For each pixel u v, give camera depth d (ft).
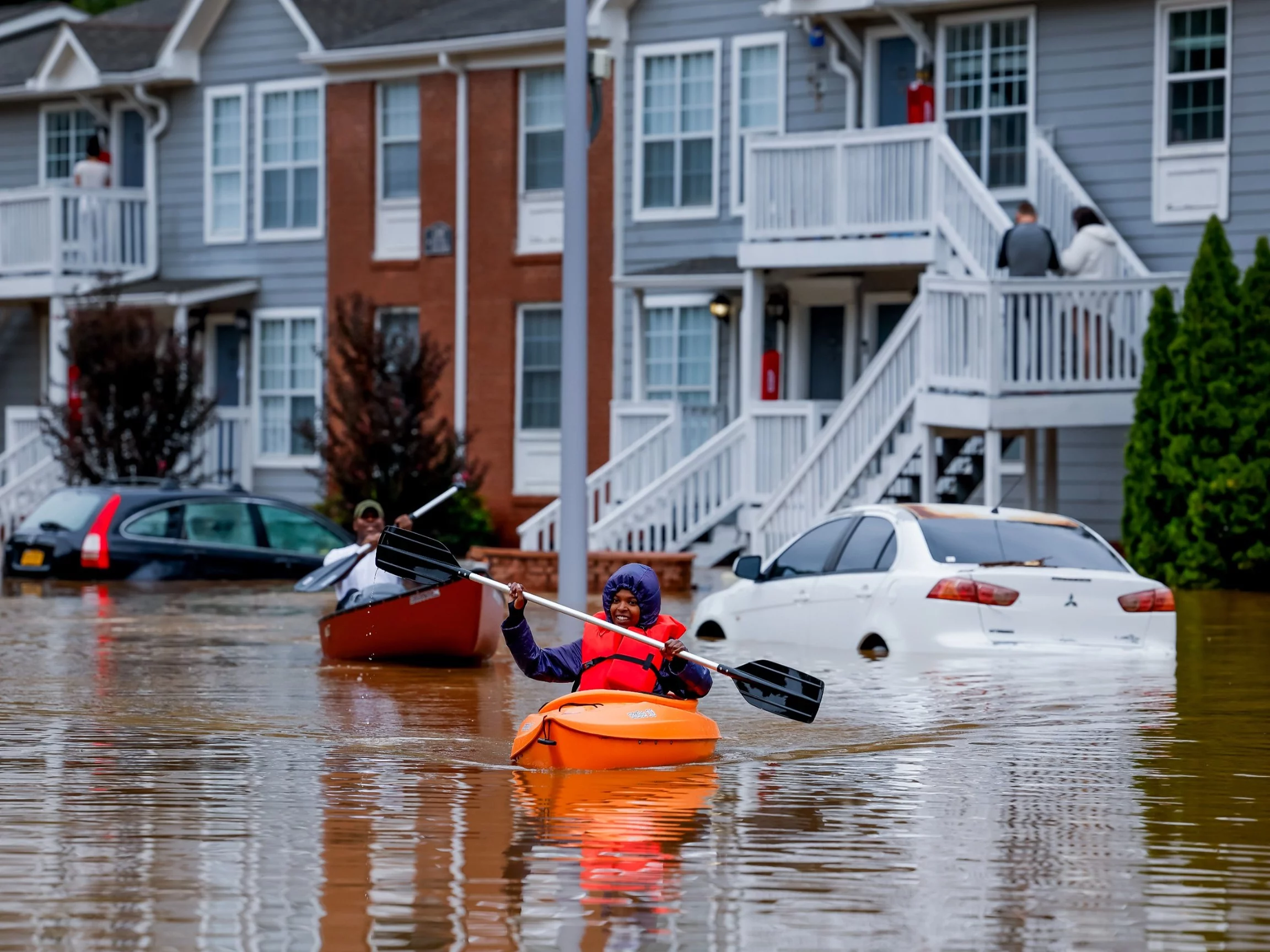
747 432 222.48
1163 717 98.37
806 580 133.39
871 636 126.62
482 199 265.95
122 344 252.42
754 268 222.28
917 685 110.01
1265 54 208.64
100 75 295.69
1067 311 190.70
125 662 125.90
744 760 86.02
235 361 295.48
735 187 245.65
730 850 66.49
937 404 194.08
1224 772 82.43
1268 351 184.85
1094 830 70.08
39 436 286.46
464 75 266.77
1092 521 218.18
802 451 218.59
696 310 249.14
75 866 63.57
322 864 63.93
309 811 73.15
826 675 114.01
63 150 311.47
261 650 133.80
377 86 276.62
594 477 231.50
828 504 208.23
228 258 292.40
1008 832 69.62
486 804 74.84
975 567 122.62
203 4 289.33
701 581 206.69
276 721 98.07
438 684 115.14
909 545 126.21
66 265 291.79
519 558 211.61
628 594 90.12
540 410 262.67
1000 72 224.12
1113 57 217.36
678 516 224.12
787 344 242.37
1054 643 121.70
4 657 128.47
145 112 298.76
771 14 231.30
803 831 69.72
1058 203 215.51
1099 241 196.85
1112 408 192.95
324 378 281.95
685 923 56.34
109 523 203.72
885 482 202.49
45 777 80.64
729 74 246.06
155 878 61.87
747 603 138.51
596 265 256.11
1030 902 59.16
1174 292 194.49
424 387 238.68
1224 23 211.61
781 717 99.30
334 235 280.10
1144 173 215.92
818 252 217.36
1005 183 224.12
